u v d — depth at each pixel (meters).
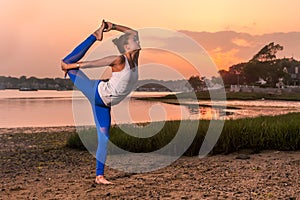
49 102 48.19
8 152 10.66
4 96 72.06
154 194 5.75
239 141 9.67
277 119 12.05
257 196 5.58
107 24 6.02
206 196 5.60
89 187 6.24
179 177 6.97
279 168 7.59
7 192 5.99
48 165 8.47
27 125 20.67
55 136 14.97
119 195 5.71
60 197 5.65
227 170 7.51
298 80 76.81
